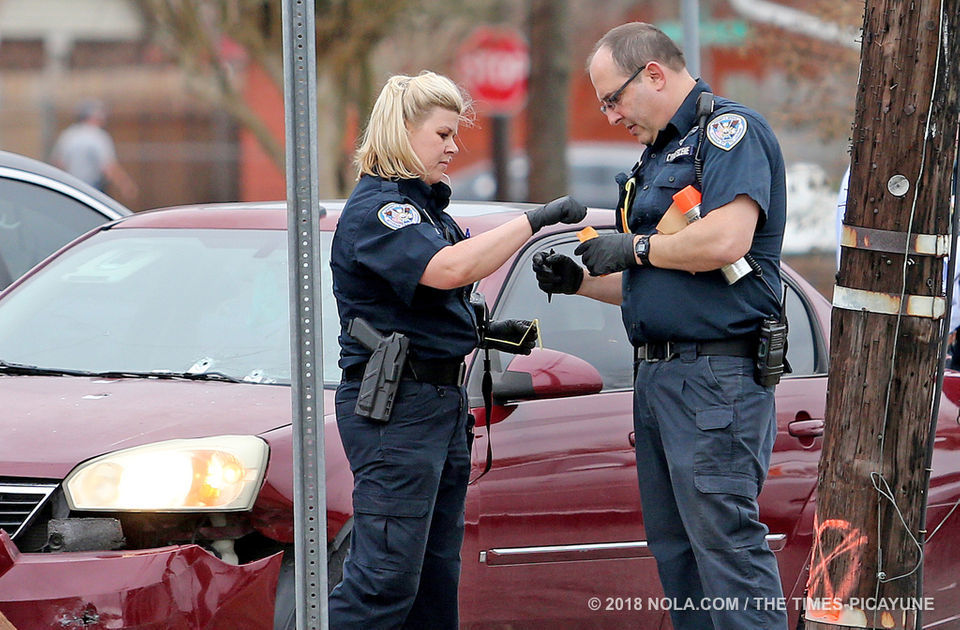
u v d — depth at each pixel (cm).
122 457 1465
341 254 1461
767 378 1489
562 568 1695
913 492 1494
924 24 1443
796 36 4247
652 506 1571
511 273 1773
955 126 1469
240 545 1527
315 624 1290
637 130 1542
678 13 7988
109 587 1386
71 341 1834
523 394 1648
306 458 1288
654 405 1516
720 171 1453
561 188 5050
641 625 1756
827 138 4275
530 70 5062
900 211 1468
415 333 1448
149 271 1912
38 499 1466
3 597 1387
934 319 1482
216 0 4556
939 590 1992
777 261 1526
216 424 1539
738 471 1473
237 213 1997
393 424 1440
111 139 7731
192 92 4778
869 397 1488
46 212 2561
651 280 1502
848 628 1504
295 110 1270
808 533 1878
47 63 7850
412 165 1459
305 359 1285
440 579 1532
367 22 4481
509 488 1653
